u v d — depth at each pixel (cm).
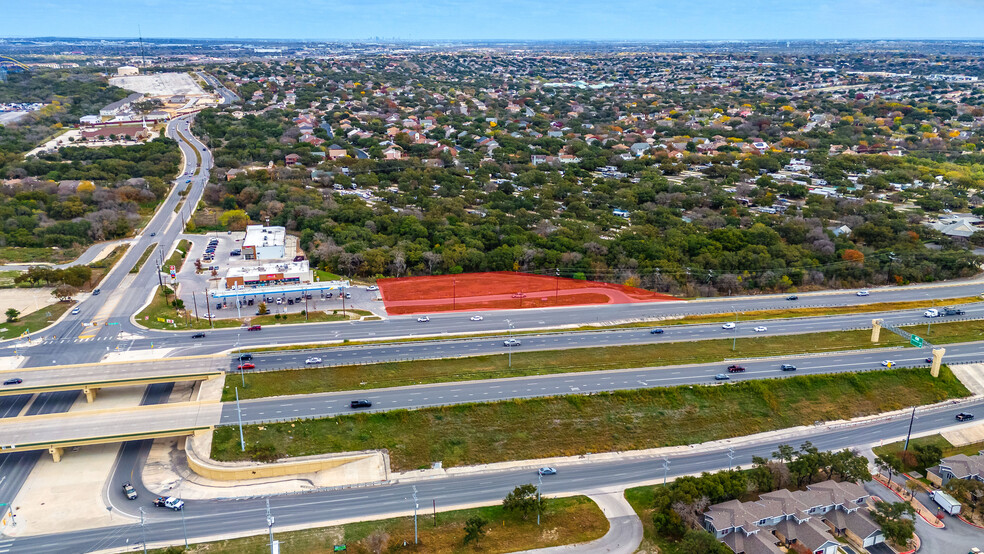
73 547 11738
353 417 15062
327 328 19550
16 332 18700
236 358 17438
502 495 13375
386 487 13562
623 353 18375
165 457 14425
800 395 16888
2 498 12950
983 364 18500
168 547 11725
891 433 15888
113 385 15875
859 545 12244
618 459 14662
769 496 12912
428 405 15588
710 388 16625
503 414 15500
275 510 12812
